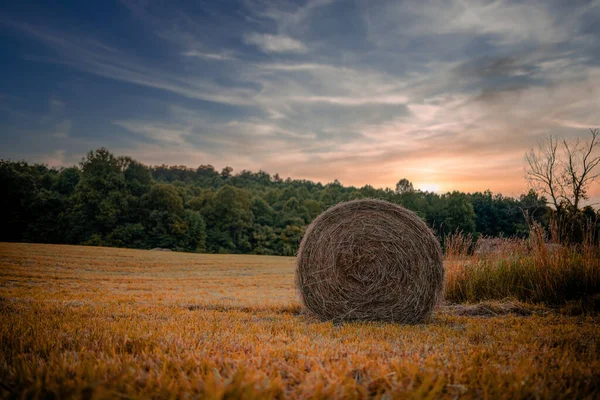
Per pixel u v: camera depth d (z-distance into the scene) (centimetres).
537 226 965
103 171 5634
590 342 459
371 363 339
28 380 278
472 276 939
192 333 479
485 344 448
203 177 11825
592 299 780
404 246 707
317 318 720
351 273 711
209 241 5681
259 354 366
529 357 371
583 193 2267
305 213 6538
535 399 272
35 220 5116
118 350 389
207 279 1688
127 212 5434
